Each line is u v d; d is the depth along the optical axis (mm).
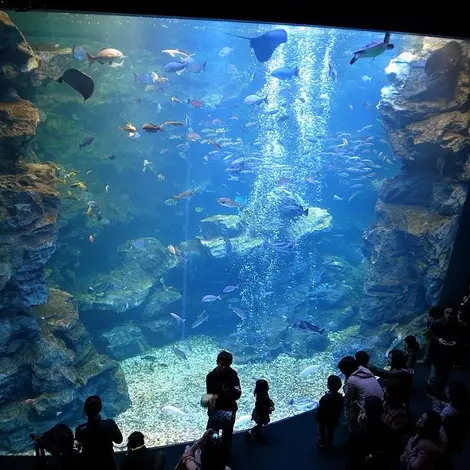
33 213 12742
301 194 24188
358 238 24438
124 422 14109
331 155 23984
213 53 26625
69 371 13141
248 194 23484
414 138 13391
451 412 4773
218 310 20047
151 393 15789
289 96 25312
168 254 19875
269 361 17797
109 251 20969
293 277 20172
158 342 19078
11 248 12250
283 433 6066
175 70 15484
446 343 6250
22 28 21312
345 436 5938
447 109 13133
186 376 16969
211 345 19250
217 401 5012
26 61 12953
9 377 12367
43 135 19781
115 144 21766
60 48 18578
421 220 13906
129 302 17969
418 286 14766
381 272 15422
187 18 4230
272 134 24750
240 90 24016
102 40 23516
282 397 15336
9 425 12062
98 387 14398
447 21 4730
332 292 20297
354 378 5195
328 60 26375
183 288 20047
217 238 18984
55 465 4191
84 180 20984
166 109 22406
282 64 26062
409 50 15008
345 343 16797
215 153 21438
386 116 14531
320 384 16141
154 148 22312
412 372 5512
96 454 4172
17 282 12430
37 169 13617
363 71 26828
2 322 12438
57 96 20094
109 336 17781
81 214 18328
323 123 26703
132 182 22234
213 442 3789
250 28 25750
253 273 19516
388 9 4637
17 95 13391
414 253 14336
